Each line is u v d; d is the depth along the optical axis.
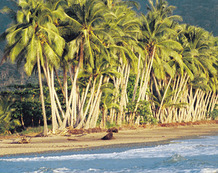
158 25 67.12
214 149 31.86
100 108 60.06
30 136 46.81
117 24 58.53
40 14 44.84
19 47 44.12
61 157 27.11
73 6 50.34
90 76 53.97
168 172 21.08
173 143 37.47
